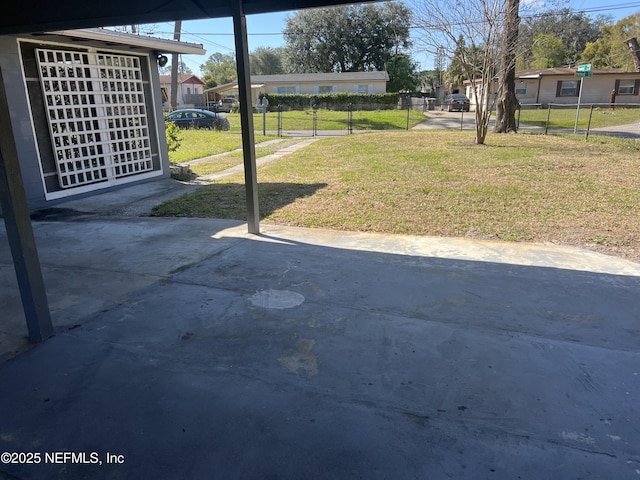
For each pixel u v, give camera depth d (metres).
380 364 2.71
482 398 2.38
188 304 3.56
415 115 27.80
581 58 43.03
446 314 3.32
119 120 8.52
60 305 3.58
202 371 2.67
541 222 5.61
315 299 3.60
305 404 2.36
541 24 18.94
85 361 2.79
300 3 4.40
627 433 2.12
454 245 4.90
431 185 7.66
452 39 11.93
